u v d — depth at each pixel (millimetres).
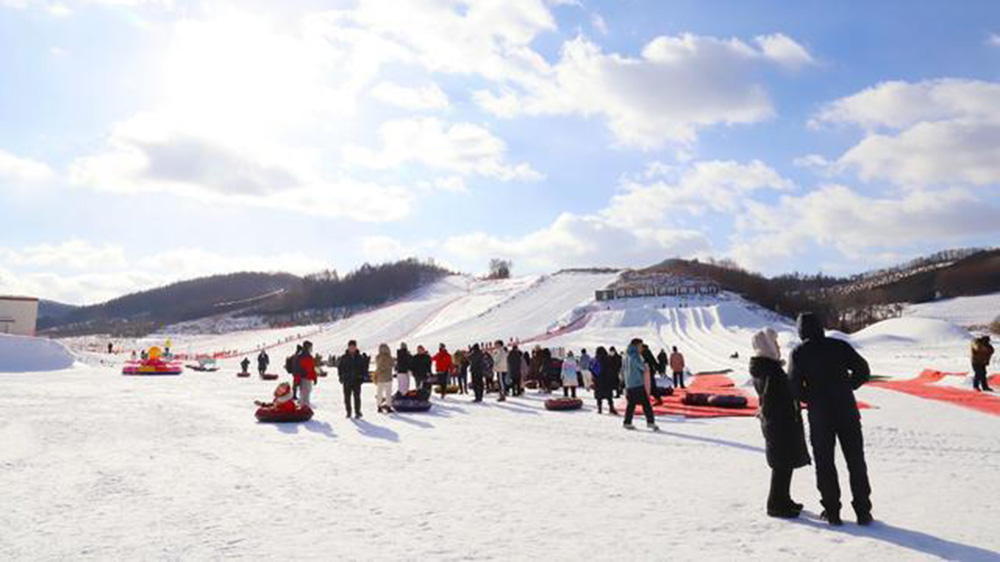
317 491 8109
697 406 18453
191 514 6980
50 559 5488
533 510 7129
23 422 14961
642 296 97000
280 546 5848
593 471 9406
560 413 17750
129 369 39438
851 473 6488
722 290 103062
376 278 180250
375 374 18375
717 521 6621
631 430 14031
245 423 15344
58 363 44094
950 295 165375
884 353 54812
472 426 14852
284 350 86125
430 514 6973
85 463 10031
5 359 42094
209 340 124000
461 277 178750
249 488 8273
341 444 12062
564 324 80562
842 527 6355
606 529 6359
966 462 9719
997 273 169125
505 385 24109
